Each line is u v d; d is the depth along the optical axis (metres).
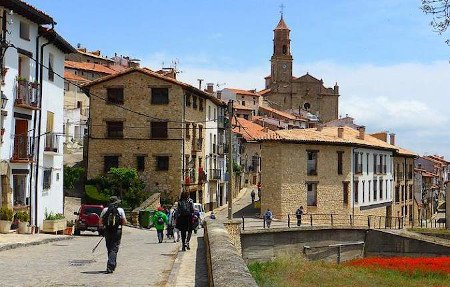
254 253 38.00
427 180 104.00
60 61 34.91
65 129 81.19
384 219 69.62
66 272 14.30
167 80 53.88
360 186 62.00
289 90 136.25
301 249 41.88
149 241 28.36
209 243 13.80
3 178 27.75
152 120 54.09
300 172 54.97
